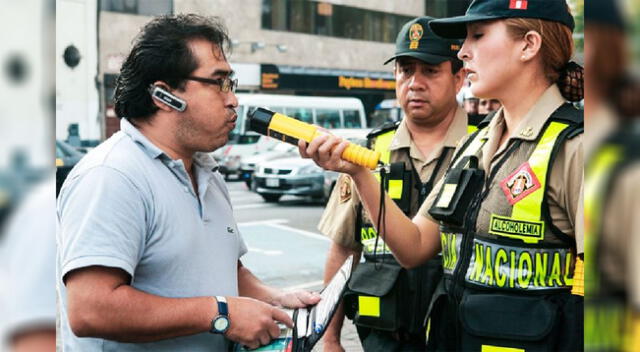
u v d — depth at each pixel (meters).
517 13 1.50
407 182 2.26
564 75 1.55
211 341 1.52
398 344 2.23
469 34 1.62
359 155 1.54
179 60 1.44
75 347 1.44
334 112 19.25
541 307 1.46
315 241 8.30
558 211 1.46
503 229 1.51
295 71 25.66
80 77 16.52
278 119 1.57
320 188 11.73
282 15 25.30
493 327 1.49
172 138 1.49
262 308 1.47
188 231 1.45
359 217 2.32
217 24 1.53
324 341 2.43
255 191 12.18
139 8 17.00
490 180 1.56
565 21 1.50
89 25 16.52
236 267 1.63
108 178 1.36
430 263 2.14
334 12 26.81
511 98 1.57
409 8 27.80
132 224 1.36
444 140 2.28
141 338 1.36
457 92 2.34
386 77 28.84
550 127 1.48
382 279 2.19
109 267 1.32
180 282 1.44
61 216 1.38
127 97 1.48
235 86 1.55
